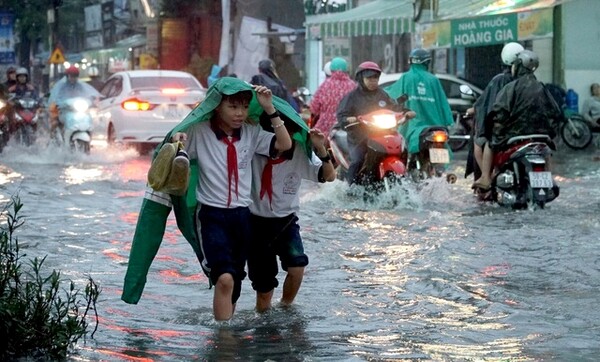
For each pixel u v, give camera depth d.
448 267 18.08
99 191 30.33
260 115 13.84
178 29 93.88
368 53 70.19
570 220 24.05
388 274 17.50
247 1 78.50
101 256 19.12
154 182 12.84
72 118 45.53
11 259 12.64
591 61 55.22
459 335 13.29
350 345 12.76
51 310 12.59
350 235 21.97
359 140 27.70
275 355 12.23
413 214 25.59
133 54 102.06
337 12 70.50
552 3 48.31
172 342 12.84
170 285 16.62
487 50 61.25
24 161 43.06
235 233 13.63
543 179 25.83
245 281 17.11
